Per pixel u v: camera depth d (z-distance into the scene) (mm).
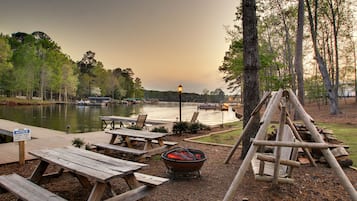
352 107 20609
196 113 10633
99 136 7906
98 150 5551
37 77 39906
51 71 40938
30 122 15000
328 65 21281
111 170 2412
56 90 45438
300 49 12211
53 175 3367
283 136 3656
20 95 43438
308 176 3697
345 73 24344
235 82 31031
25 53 37719
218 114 27828
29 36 47094
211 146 6398
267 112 2941
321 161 4359
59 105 39531
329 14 17312
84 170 2404
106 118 12391
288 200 2854
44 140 7023
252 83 4910
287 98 3189
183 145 6508
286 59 21266
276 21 19062
